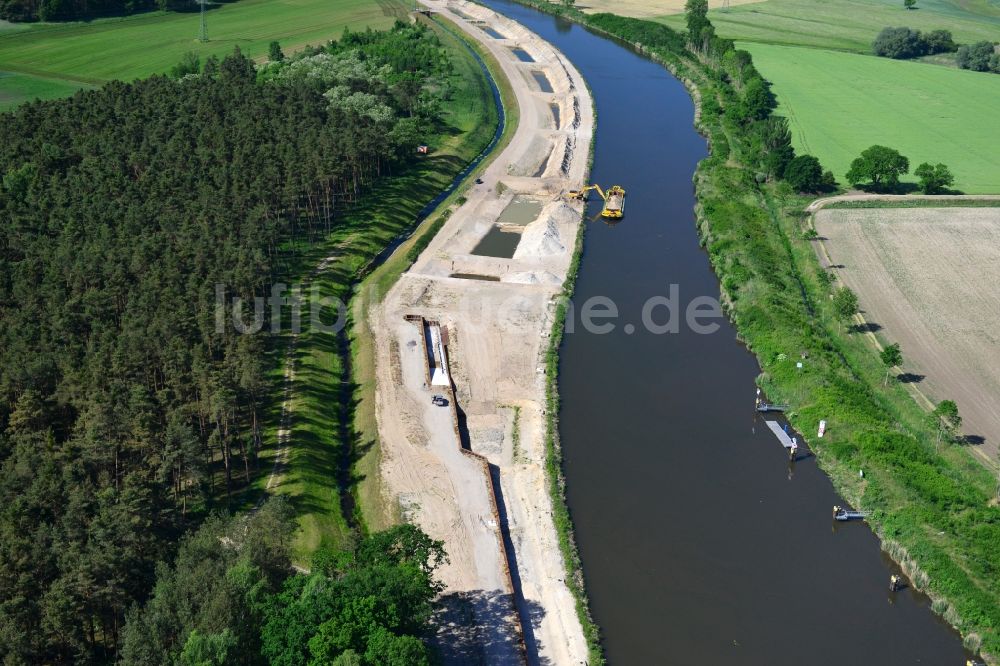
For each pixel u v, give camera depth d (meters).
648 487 165.38
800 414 182.38
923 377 195.75
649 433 180.00
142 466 148.50
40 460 143.00
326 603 115.19
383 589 118.38
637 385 195.38
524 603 139.62
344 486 166.12
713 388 195.00
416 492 160.75
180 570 122.88
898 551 148.88
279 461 165.75
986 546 146.25
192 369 166.25
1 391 162.75
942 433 173.88
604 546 152.12
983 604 136.75
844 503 161.75
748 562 149.50
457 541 150.12
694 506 161.00
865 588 145.25
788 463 171.75
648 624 137.88
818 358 197.88
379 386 190.25
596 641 133.50
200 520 148.75
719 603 141.88
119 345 171.38
